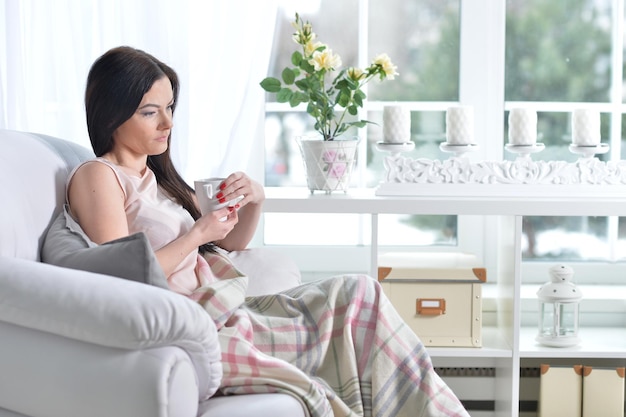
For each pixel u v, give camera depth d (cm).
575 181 291
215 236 215
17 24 295
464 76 337
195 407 158
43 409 157
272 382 176
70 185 210
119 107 216
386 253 314
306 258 343
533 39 336
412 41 337
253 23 296
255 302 219
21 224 189
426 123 341
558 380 293
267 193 296
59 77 302
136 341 149
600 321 330
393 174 293
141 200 218
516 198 286
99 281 158
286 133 343
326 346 204
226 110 299
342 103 292
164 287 171
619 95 336
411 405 199
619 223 341
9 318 160
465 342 291
